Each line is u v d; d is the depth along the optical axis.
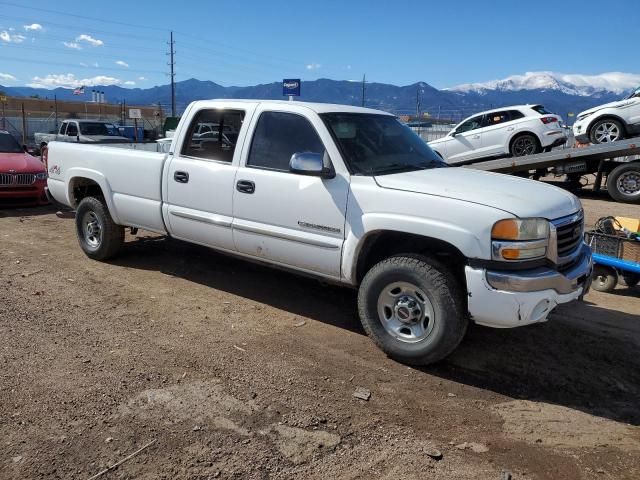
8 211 10.05
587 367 4.34
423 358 4.09
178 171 5.48
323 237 4.50
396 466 2.99
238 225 5.02
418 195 4.03
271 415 3.43
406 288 4.14
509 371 4.21
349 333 4.79
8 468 2.84
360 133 4.80
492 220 3.73
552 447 3.24
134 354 4.20
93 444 3.07
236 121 5.19
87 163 6.47
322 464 2.98
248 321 4.97
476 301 3.80
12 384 3.67
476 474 2.96
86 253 6.80
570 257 4.11
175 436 3.17
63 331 4.58
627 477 2.98
